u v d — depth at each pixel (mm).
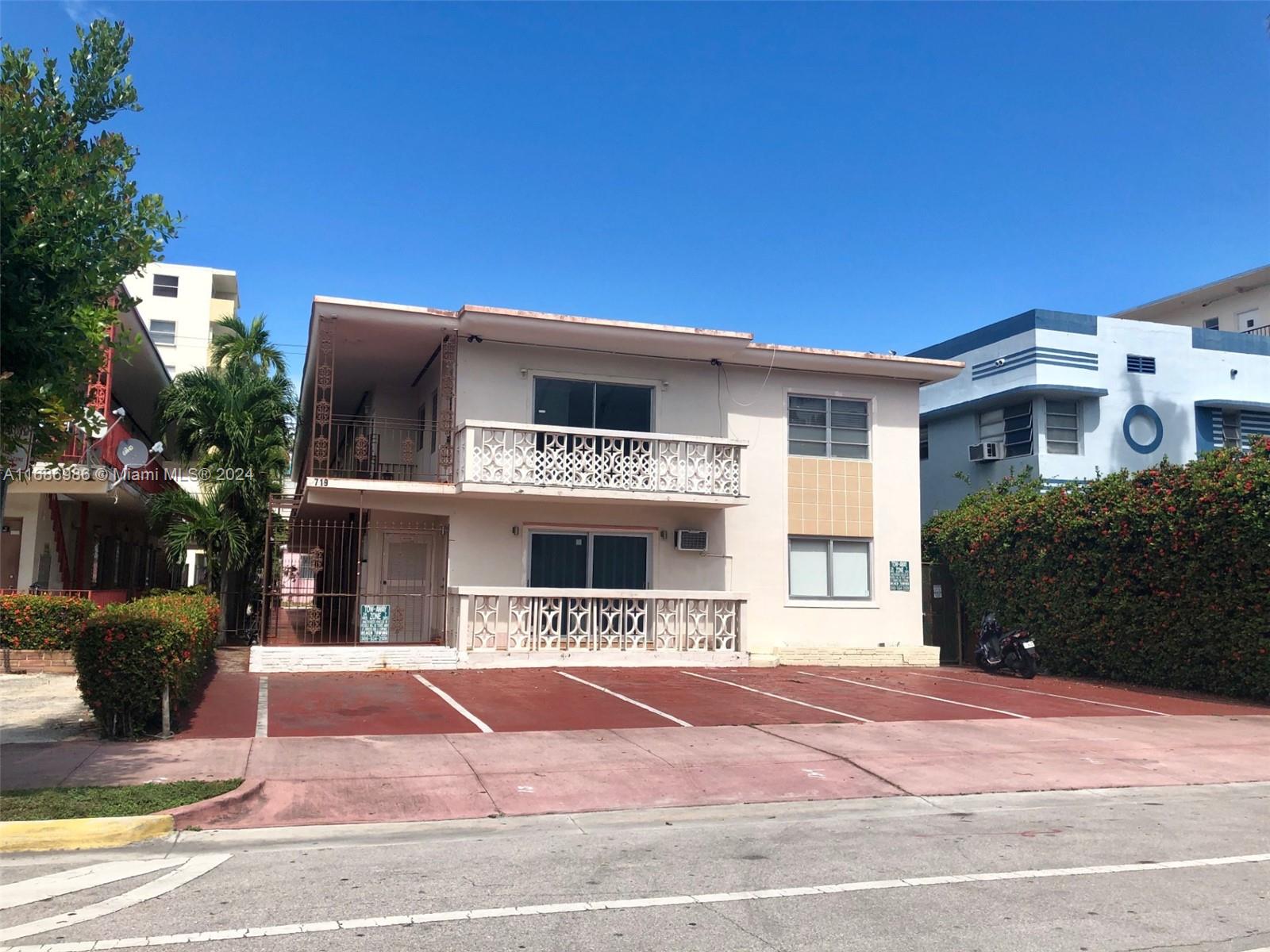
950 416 27188
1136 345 25234
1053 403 24328
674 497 17797
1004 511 19562
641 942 4930
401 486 16766
